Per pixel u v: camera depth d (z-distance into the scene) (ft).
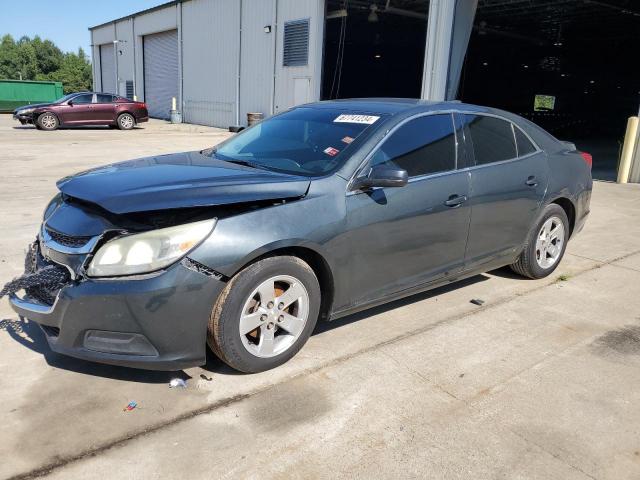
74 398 9.89
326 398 10.16
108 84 134.62
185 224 9.52
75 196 10.37
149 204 9.49
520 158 15.39
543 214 16.16
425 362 11.66
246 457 8.52
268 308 10.52
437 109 13.62
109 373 10.75
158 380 10.55
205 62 88.99
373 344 12.37
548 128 93.09
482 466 8.53
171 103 104.27
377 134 12.20
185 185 10.28
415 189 12.43
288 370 11.06
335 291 11.47
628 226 25.36
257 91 76.43
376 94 119.85
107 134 66.59
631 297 15.96
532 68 116.16
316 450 8.74
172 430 9.08
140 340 9.48
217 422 9.33
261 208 10.27
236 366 10.41
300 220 10.53
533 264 16.42
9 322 11.68
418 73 121.29
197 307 9.52
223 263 9.60
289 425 9.33
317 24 63.87
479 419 9.71
